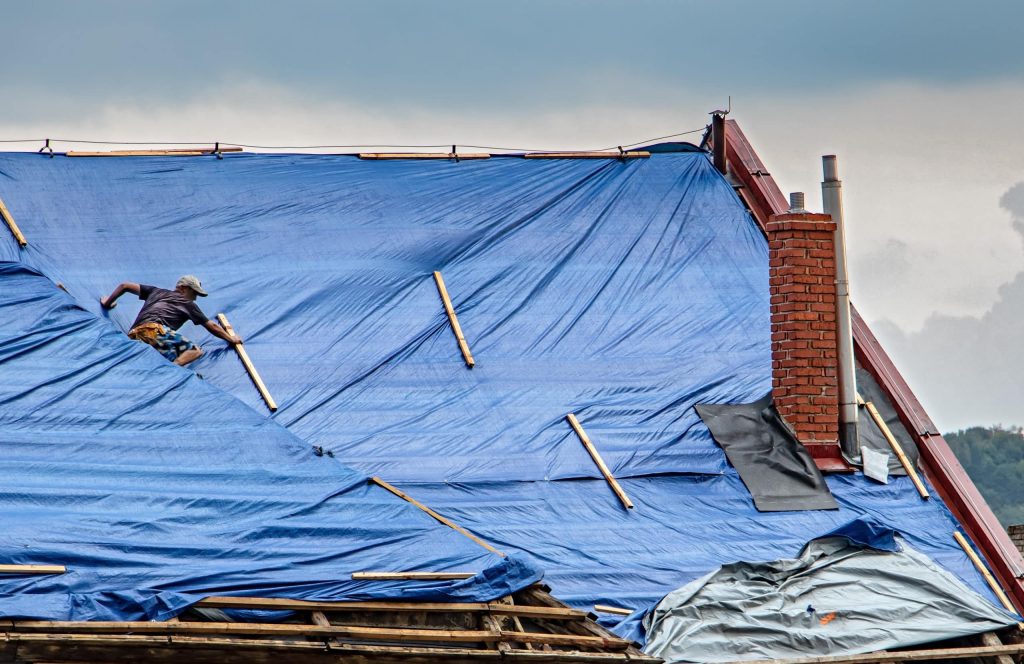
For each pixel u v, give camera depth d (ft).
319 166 220.02
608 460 176.55
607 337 197.06
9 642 109.60
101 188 205.98
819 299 188.75
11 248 190.39
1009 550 175.63
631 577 158.61
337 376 182.29
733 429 184.24
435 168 223.92
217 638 116.88
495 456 173.68
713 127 238.07
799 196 193.16
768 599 153.58
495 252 207.62
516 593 133.28
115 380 149.48
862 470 185.06
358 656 119.85
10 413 142.31
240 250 200.13
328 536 135.23
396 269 201.16
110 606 118.32
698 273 211.00
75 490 133.28
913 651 150.51
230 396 150.20
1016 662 152.97
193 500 135.23
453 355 188.96
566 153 231.50
